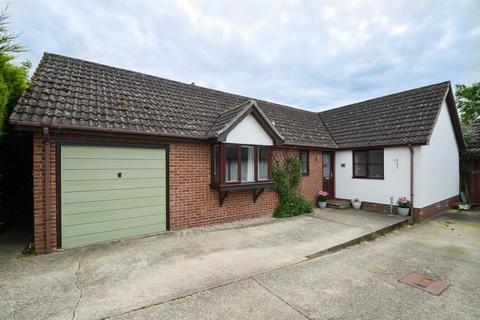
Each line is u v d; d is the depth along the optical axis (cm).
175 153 645
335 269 432
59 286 348
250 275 395
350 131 1089
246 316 286
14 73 527
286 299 327
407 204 835
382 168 930
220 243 550
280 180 851
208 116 777
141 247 516
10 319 272
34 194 471
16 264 425
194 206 677
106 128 518
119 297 321
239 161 698
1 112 462
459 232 700
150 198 611
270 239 582
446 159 1012
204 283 364
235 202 754
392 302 327
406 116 941
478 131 1227
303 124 1133
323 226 703
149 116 637
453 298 342
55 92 562
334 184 1098
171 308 298
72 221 513
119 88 703
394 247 567
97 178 541
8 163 641
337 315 294
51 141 489
